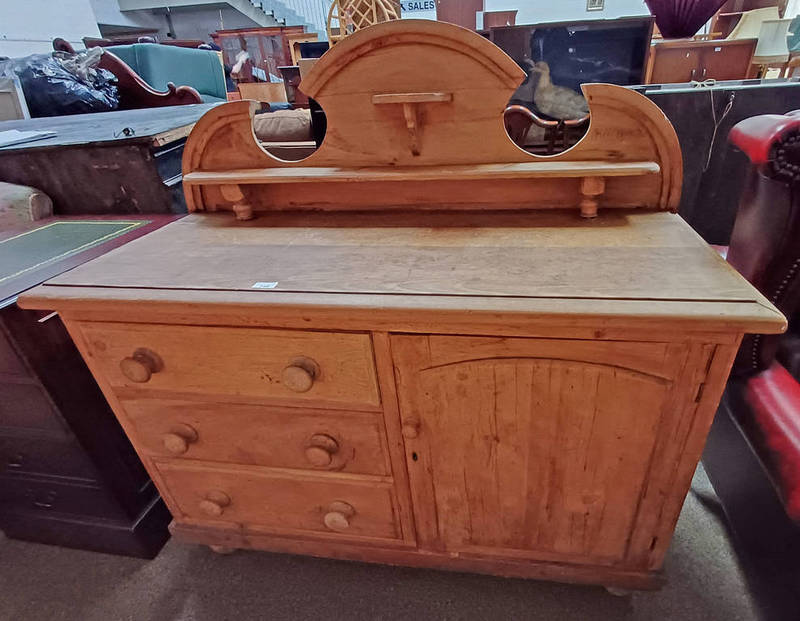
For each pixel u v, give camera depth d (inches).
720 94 61.6
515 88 30.9
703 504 45.0
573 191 33.7
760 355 36.8
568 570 35.4
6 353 34.1
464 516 34.2
